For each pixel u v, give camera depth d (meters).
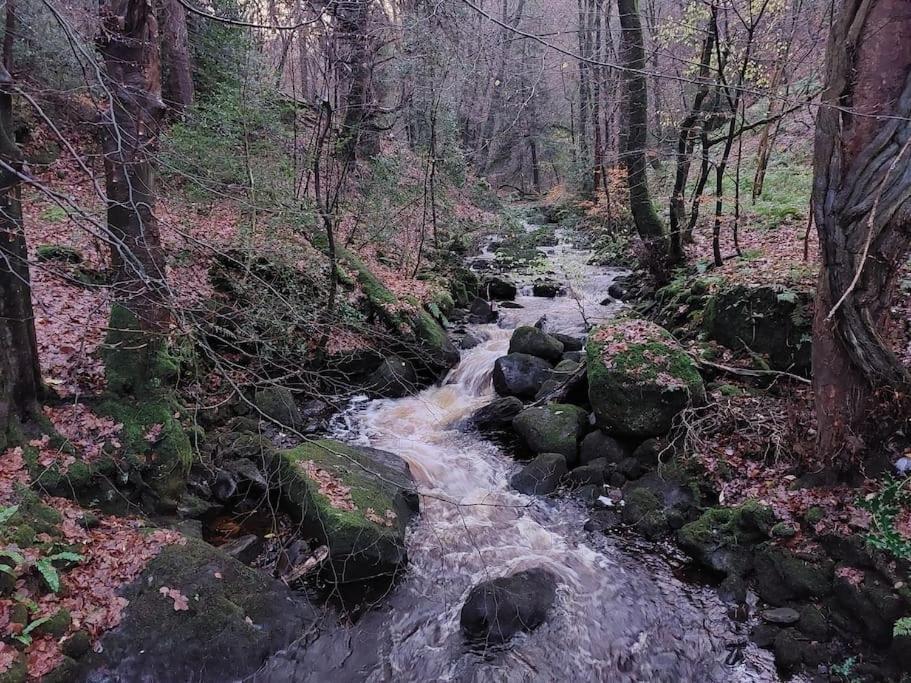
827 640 4.32
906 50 4.07
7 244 4.51
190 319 5.10
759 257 9.19
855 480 4.90
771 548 4.96
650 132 13.61
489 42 14.69
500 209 17.22
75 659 3.71
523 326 9.82
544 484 6.58
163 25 8.12
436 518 6.16
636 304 11.61
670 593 5.07
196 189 8.80
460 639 4.64
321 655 4.40
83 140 9.95
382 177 12.22
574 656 4.52
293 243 9.41
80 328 6.38
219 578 4.46
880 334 4.64
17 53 7.62
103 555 4.34
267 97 10.84
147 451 5.21
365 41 9.19
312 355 8.51
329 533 4.97
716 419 6.40
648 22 13.38
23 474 4.46
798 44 10.28
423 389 9.60
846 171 4.39
